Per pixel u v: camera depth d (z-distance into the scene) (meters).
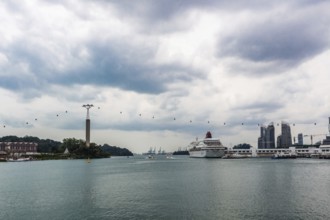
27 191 89.38
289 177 119.31
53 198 77.25
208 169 172.75
